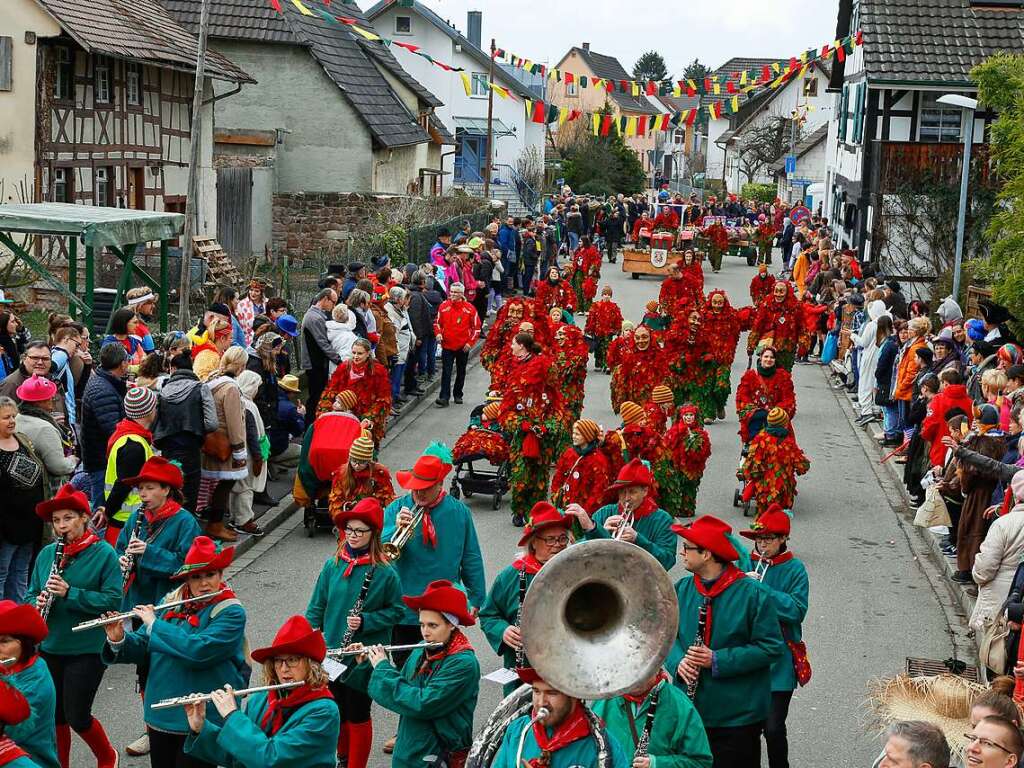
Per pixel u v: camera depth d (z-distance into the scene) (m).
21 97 27.70
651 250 42.53
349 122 44.34
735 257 54.66
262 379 15.40
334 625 8.45
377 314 20.66
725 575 7.56
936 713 7.94
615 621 5.40
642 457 12.98
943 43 34.09
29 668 7.11
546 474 15.10
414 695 7.28
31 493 10.34
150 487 8.95
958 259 23.81
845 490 17.84
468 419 21.53
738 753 7.57
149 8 36.62
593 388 24.33
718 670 7.45
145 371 12.16
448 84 66.44
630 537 9.01
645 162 101.94
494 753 5.87
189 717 6.77
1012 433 13.09
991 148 22.44
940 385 15.66
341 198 41.22
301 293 26.81
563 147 77.38
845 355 26.28
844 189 39.88
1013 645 9.03
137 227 19.00
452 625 7.39
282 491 16.27
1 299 16.06
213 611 7.61
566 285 26.56
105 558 8.46
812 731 9.91
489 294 31.19
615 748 5.73
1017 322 19.05
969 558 12.95
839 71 42.66
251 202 41.06
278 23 43.88
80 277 25.92
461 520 9.55
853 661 11.43
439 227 35.31
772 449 14.53
